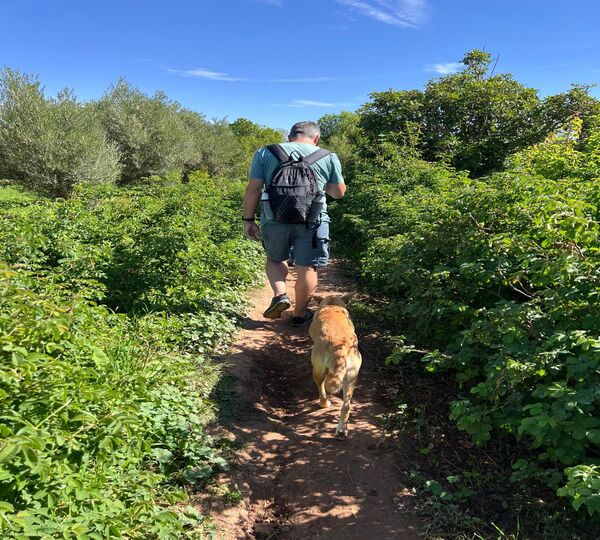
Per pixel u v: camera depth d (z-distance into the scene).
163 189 10.23
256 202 4.51
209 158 27.58
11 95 15.43
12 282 2.68
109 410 2.17
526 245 3.46
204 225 7.59
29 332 2.13
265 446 3.38
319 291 7.62
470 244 4.06
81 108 17.36
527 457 3.10
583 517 2.52
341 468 3.10
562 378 2.95
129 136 20.62
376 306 6.40
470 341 3.19
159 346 3.75
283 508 2.85
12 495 1.81
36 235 4.46
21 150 15.21
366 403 3.96
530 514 2.63
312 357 3.77
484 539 2.45
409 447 3.31
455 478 2.89
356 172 14.71
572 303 2.88
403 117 18.25
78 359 2.62
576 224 3.13
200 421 3.42
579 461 2.53
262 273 8.30
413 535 2.53
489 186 4.53
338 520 2.68
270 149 4.32
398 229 6.91
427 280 4.36
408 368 4.50
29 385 1.97
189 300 5.09
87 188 7.93
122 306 4.92
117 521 1.95
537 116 16.56
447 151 17.11
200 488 2.83
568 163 5.71
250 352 4.94
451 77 18.78
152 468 2.85
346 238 11.11
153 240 5.32
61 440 1.77
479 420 2.87
